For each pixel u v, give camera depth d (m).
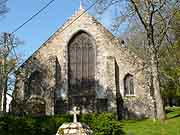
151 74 40.41
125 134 32.47
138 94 47.56
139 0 36.31
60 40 49.84
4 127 34.44
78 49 49.94
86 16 50.75
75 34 50.16
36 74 48.38
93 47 50.03
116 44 49.56
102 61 49.22
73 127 19.36
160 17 38.06
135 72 48.19
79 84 48.75
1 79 46.50
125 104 47.38
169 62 50.09
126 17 37.72
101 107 47.47
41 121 36.72
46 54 49.25
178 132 31.58
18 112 46.41
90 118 34.72
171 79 52.62
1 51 47.09
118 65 48.88
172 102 71.50
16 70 47.97
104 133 32.22
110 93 47.16
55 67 48.31
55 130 36.25
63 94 48.00
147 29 37.28
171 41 45.16
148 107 45.62
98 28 50.34
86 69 49.31
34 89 47.75
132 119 45.62
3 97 46.31
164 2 36.47
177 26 40.69
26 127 35.22
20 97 47.06
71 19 50.53
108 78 47.84
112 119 33.81
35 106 46.94
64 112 47.31
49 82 47.81
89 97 48.22
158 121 36.88
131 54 48.88
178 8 37.00
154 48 37.81
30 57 48.84
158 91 37.53
